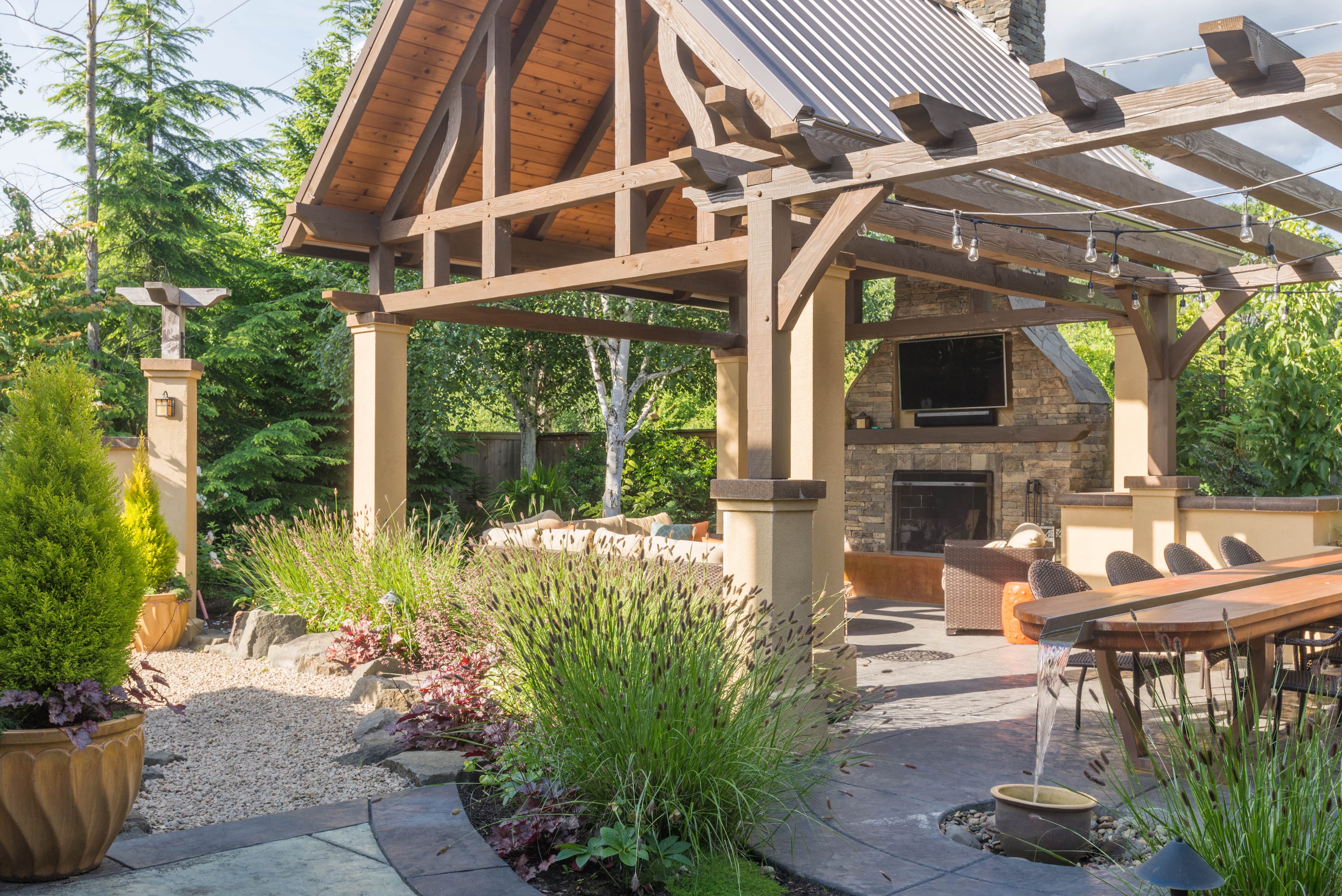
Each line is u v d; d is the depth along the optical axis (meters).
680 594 4.46
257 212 21.48
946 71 6.92
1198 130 3.86
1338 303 10.30
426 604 7.32
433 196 8.27
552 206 7.27
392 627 7.36
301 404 17.27
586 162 9.36
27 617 3.45
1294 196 5.40
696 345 10.70
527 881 3.52
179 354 9.05
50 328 13.45
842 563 6.25
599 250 10.42
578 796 3.81
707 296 10.95
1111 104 3.97
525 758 4.01
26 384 3.74
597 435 19.72
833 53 6.03
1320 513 8.11
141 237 16.09
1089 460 10.54
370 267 8.83
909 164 4.61
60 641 3.47
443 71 8.23
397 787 4.63
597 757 3.75
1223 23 3.53
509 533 8.32
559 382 19.84
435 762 4.71
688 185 6.55
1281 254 7.35
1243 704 3.23
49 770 3.35
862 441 11.90
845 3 7.12
